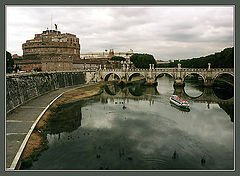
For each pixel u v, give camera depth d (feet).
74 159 99.60
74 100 243.60
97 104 228.43
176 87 357.41
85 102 238.07
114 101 247.29
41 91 243.19
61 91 280.31
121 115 181.16
